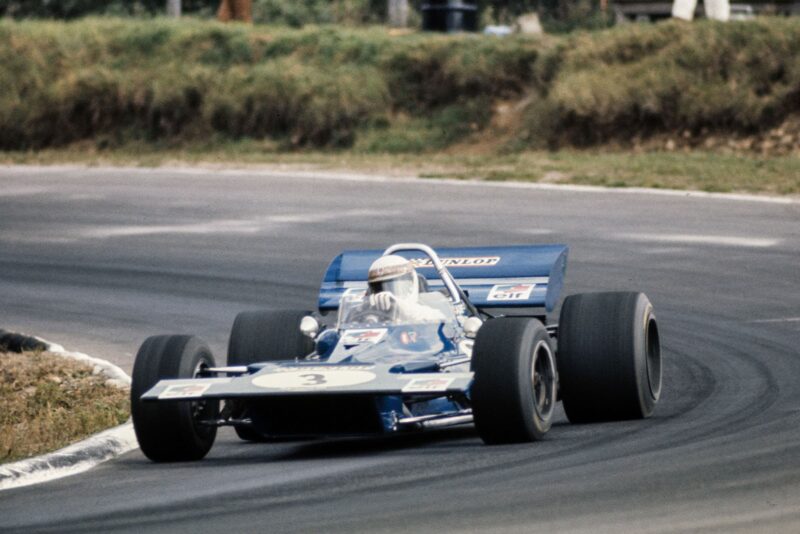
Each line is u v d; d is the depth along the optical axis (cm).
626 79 12500
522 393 3244
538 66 13550
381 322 3544
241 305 6438
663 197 8900
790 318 5412
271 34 15462
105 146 14150
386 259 3653
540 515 2506
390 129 13662
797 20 12625
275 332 3800
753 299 5856
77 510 2869
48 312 6569
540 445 3300
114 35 15500
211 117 14088
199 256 7738
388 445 3609
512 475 2917
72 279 7356
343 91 13850
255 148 13712
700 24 12938
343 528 2492
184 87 14312
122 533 2567
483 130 13312
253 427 3300
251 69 14700
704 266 6656
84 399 4669
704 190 9106
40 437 3972
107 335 5978
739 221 7869
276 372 3225
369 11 19988
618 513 2486
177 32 15412
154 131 14238
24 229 8981
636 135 12131
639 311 3666
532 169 10500
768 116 11625
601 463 3000
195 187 10481
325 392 3038
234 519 2636
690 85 12081
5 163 12962
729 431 3378
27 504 3020
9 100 14575
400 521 2525
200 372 3459
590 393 3638
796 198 8638
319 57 14788
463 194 9494
